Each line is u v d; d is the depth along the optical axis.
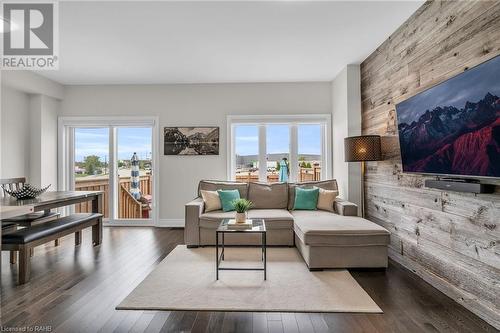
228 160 4.83
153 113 4.87
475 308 2.02
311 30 3.02
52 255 3.31
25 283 2.53
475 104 1.81
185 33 3.04
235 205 2.88
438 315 2.02
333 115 4.71
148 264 3.02
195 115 4.86
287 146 4.91
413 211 2.78
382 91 3.39
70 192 3.74
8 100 4.17
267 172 4.93
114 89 4.88
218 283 2.54
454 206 2.21
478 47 1.95
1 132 4.08
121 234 4.33
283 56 3.71
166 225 4.86
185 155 4.87
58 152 4.85
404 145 2.71
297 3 2.53
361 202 3.95
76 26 2.87
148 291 2.38
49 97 4.69
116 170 5.00
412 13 2.72
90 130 4.99
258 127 4.91
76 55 3.61
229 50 3.50
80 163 5.00
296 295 2.31
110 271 2.82
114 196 4.96
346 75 4.04
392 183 3.19
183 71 4.25
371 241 2.79
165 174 4.87
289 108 4.81
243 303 2.18
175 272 2.79
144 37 3.13
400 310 2.09
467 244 2.08
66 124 4.88
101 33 3.02
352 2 2.52
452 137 2.05
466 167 1.93
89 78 4.54
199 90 4.85
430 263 2.52
